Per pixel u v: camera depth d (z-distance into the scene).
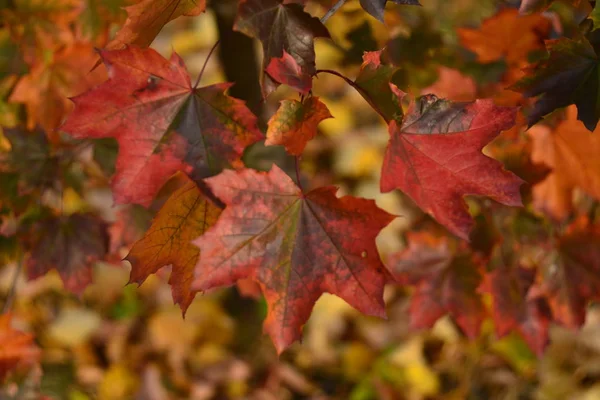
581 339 3.19
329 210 1.64
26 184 1.92
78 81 1.94
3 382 1.97
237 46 2.28
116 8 1.89
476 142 1.65
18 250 2.00
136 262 1.64
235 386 3.24
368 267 1.65
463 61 1.88
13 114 1.97
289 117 1.64
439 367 3.29
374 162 3.84
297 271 1.65
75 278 1.93
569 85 1.67
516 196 1.65
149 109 1.64
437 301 1.91
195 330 3.41
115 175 1.64
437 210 1.65
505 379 3.21
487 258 1.88
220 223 1.63
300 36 1.65
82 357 3.31
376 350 3.33
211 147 1.64
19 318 3.31
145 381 3.11
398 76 1.90
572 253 1.88
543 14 1.79
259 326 3.37
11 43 1.93
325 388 3.27
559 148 1.83
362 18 1.93
